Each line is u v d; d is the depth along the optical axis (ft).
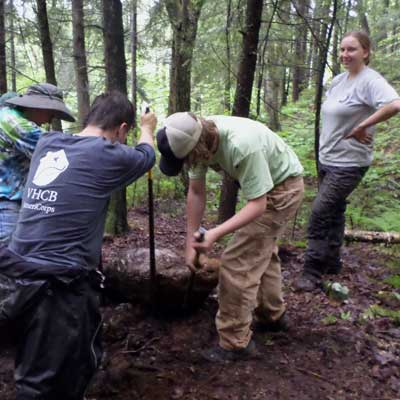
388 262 15.67
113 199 18.20
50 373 7.00
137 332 10.76
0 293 6.98
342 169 12.82
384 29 36.35
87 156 7.26
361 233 15.53
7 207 9.27
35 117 9.66
